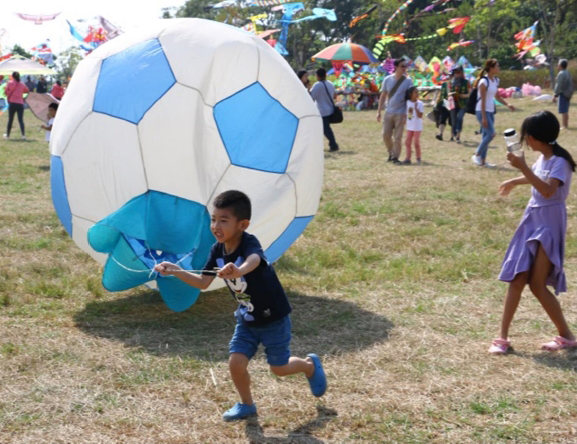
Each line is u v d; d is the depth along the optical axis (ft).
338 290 19.89
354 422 12.15
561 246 15.12
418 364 14.65
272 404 12.82
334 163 42.45
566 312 17.79
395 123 42.01
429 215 28.37
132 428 11.92
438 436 11.69
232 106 16.81
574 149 47.21
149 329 16.75
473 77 98.22
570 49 173.58
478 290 19.75
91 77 17.21
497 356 15.06
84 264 22.34
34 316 17.40
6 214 28.43
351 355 15.16
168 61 16.70
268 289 11.85
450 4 178.50
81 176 16.81
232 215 11.50
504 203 30.32
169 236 16.19
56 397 12.96
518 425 12.01
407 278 20.84
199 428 11.98
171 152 16.15
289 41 229.25
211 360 14.84
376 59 100.22
